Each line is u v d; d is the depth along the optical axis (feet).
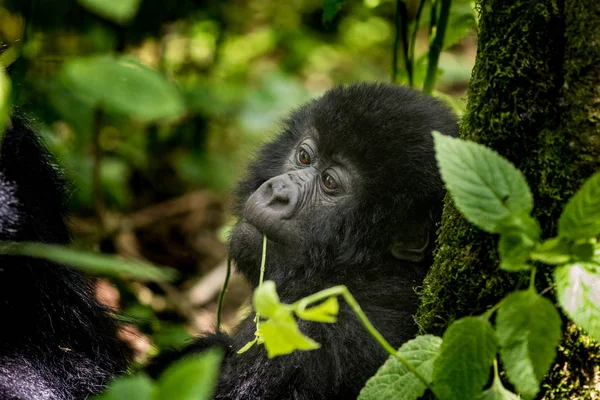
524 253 6.55
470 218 6.60
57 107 16.29
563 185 7.84
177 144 21.52
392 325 11.09
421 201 11.75
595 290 6.70
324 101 12.97
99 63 6.63
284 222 12.12
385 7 29.25
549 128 7.95
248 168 14.39
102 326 12.09
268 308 6.44
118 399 5.92
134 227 20.56
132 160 20.61
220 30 22.02
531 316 6.59
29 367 10.37
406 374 7.41
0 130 6.57
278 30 27.40
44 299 10.87
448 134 12.01
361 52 29.68
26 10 15.71
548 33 7.93
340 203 12.12
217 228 21.79
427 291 9.05
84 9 17.88
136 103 6.55
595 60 7.58
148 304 16.63
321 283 11.91
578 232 6.39
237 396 10.77
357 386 10.59
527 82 8.01
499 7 8.18
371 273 11.85
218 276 20.02
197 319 18.16
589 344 8.00
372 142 12.06
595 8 7.52
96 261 6.90
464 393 6.96
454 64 26.86
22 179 10.83
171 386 5.49
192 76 22.09
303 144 12.85
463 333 6.90
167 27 20.48
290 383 10.58
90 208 19.24
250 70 25.77
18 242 10.00
